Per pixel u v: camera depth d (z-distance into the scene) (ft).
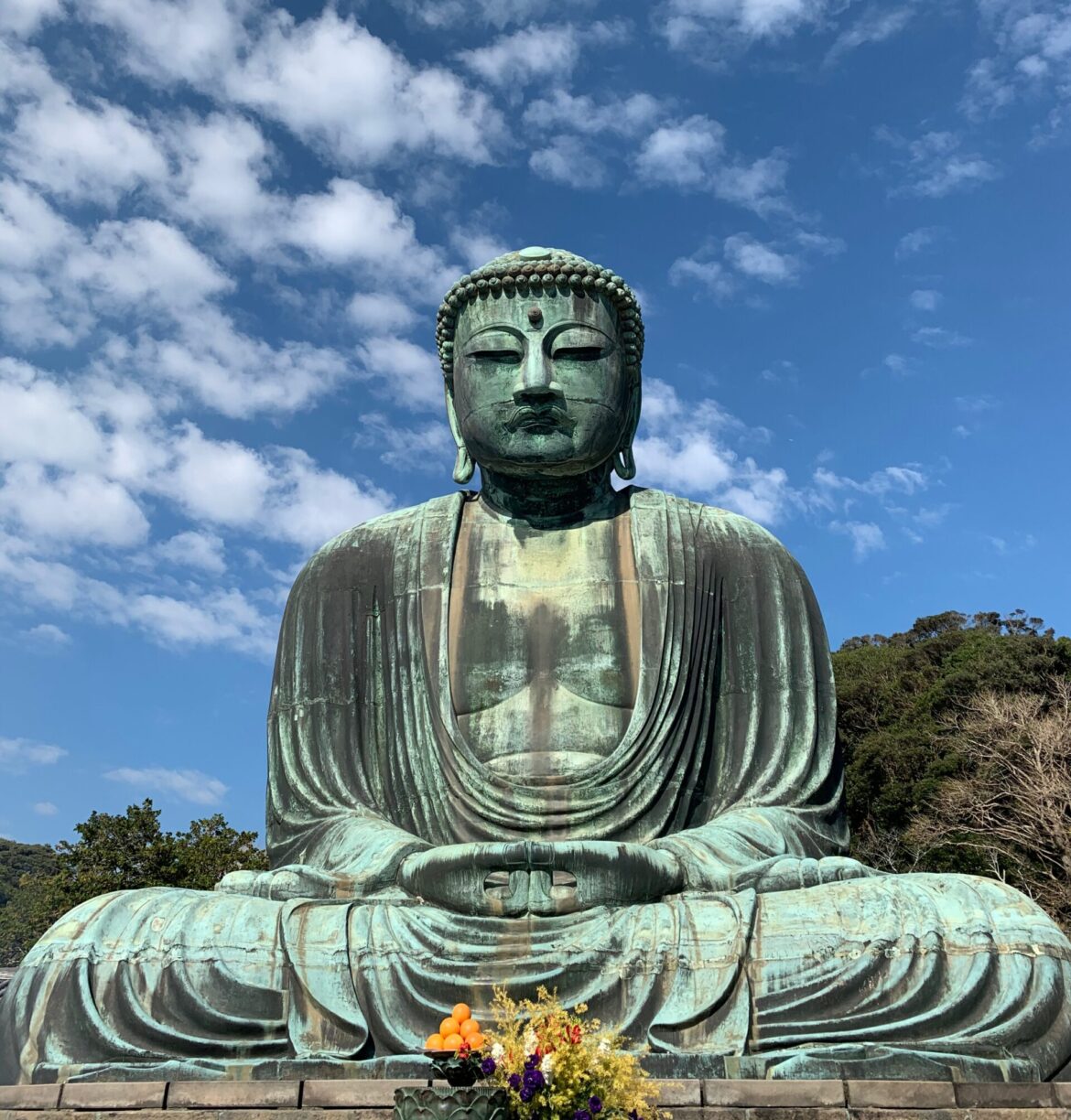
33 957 27.61
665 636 34.12
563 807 31.40
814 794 33.78
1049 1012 25.62
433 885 28.68
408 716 34.32
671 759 32.73
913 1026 25.45
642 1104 20.15
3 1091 23.99
